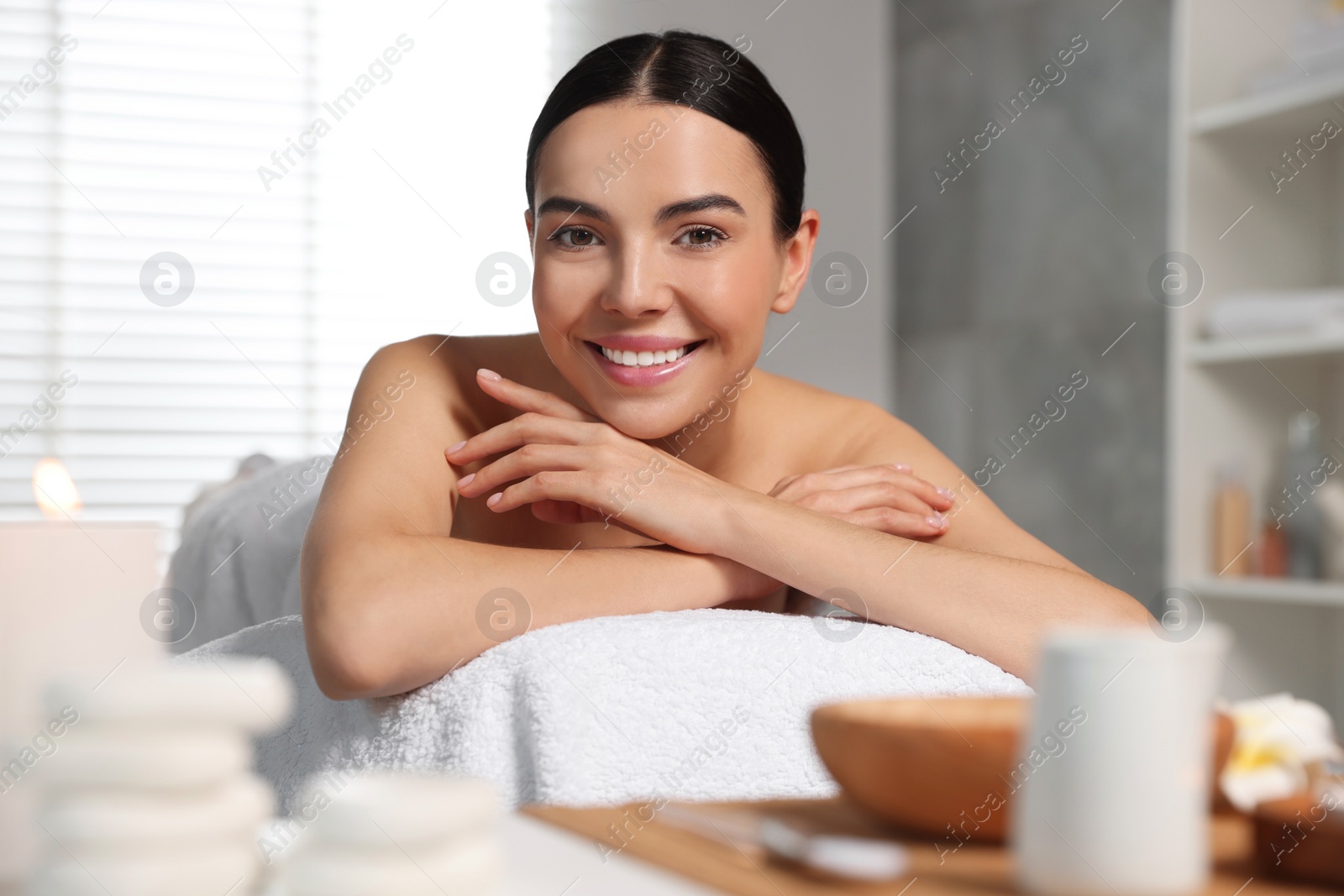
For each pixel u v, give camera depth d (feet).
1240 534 5.06
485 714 1.79
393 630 1.90
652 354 2.54
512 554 2.13
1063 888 0.99
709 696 1.83
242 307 6.53
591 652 1.81
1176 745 0.99
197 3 6.49
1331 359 5.08
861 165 7.87
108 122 6.38
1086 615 2.21
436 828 0.92
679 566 2.24
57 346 6.30
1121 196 6.21
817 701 1.88
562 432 2.46
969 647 2.18
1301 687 5.10
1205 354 5.04
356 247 6.64
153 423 6.40
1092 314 6.39
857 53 7.87
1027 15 6.82
